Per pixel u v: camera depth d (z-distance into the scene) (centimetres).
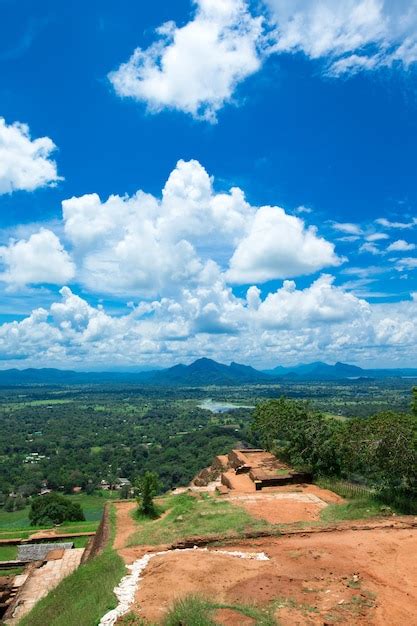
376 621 1143
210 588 1333
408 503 2473
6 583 2397
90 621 1197
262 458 4138
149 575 1498
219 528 2114
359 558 1586
